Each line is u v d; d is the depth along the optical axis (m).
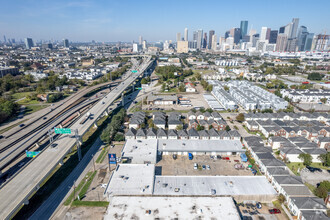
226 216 66.69
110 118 166.38
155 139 120.56
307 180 92.19
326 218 65.12
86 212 73.88
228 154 111.62
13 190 74.19
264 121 142.75
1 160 105.44
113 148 118.00
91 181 90.44
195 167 99.56
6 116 160.88
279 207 76.62
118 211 68.12
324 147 118.44
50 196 81.62
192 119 151.00
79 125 131.38
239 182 84.25
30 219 70.94
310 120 152.88
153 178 85.12
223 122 142.00
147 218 65.50
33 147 122.00
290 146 113.56
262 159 99.56
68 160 107.25
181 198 74.31
